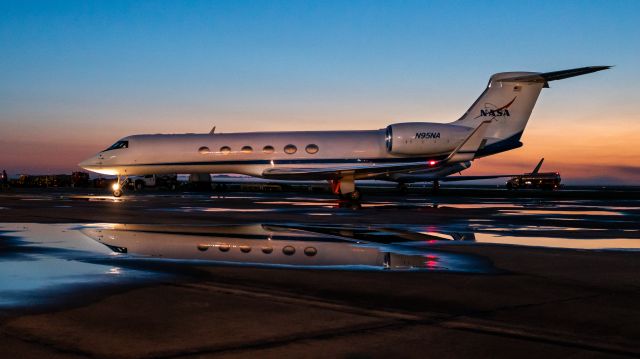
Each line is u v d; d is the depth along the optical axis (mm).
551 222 19547
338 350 5336
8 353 5164
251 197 40312
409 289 8078
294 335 5777
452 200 38031
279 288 8070
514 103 36344
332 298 7461
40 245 12648
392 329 6016
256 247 12461
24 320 6254
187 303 7105
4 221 18641
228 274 9133
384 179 46094
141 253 11500
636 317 6605
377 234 15156
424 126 35375
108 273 9133
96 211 23469
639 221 20203
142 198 37469
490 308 6992
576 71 34688
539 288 8250
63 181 88688
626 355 5270
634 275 9375
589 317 6586
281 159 35438
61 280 8523
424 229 16656
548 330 6047
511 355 5242
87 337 5664
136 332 5844
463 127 35750
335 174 31734
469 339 5699
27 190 60906
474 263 10508
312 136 36000
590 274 9453
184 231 15664
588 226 18125
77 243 13016
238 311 6723
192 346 5414
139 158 35844
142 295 7539
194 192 53812
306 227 16984
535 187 89812
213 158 35531
